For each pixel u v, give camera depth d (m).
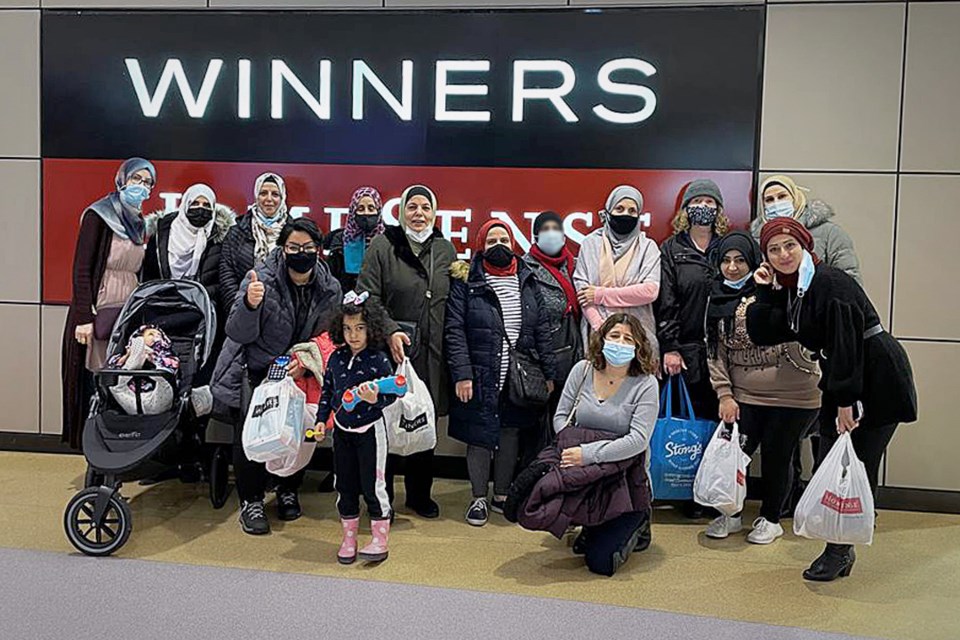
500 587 3.52
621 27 4.82
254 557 3.79
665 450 4.20
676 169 4.83
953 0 4.57
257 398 3.87
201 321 4.21
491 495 4.79
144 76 5.17
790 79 4.72
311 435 3.76
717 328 4.14
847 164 4.71
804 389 4.02
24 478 4.86
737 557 3.93
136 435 3.80
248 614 3.19
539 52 4.89
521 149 4.94
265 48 5.08
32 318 5.34
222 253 4.57
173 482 4.91
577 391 3.90
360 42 5.02
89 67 5.20
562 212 4.93
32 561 3.66
